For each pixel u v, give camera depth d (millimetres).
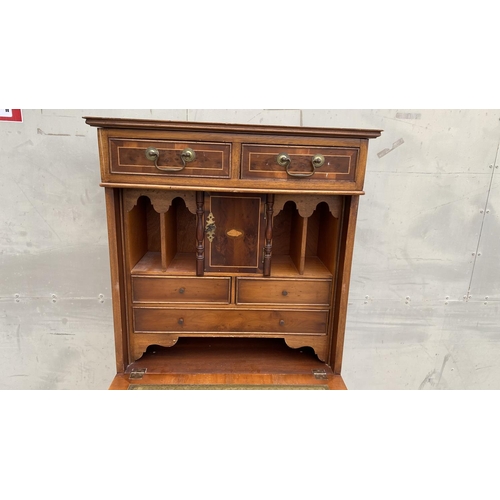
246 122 1453
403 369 1755
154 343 1288
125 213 1181
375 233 1573
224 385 1208
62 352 1663
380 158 1489
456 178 1518
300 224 1281
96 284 1592
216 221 1210
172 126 1021
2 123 1404
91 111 1422
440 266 1620
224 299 1271
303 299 1283
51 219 1510
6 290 1570
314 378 1262
